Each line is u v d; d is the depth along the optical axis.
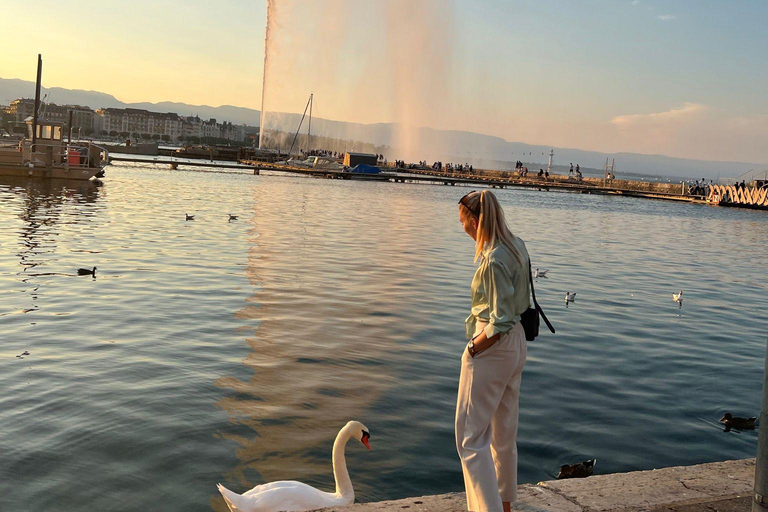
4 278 14.77
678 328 13.62
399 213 39.62
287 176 86.62
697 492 4.61
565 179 118.94
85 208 31.00
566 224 40.38
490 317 3.75
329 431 7.13
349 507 4.28
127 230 24.16
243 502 4.77
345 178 93.75
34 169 46.66
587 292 17.44
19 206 29.98
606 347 11.70
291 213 35.38
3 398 7.73
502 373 3.82
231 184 60.66
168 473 6.04
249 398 7.95
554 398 8.79
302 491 5.05
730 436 7.75
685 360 11.09
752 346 12.37
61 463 6.15
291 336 10.86
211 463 6.26
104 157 61.56
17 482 5.77
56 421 7.11
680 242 34.16
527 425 7.76
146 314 12.13
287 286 15.20
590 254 26.20
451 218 37.56
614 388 9.35
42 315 11.78
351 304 13.61
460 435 3.90
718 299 17.66
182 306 12.86
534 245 28.20
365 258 20.42
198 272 16.59
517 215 45.06
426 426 7.43
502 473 4.11
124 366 9.07
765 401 3.55
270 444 6.71
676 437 7.63
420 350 10.51
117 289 14.19
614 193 95.62
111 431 6.88
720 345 12.31
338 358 9.77
